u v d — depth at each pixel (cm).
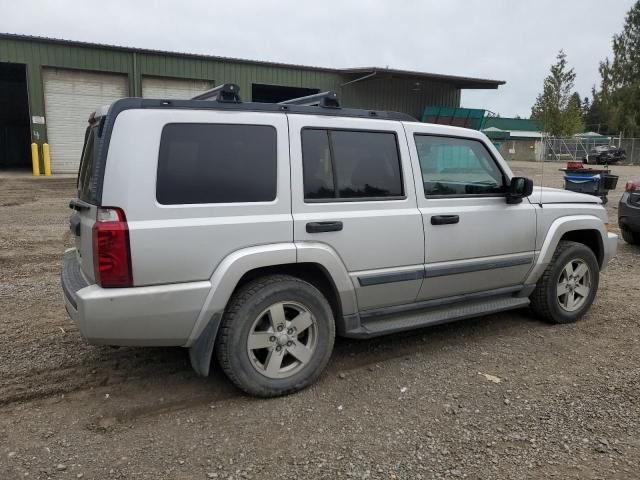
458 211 437
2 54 2184
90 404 356
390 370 412
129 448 306
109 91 2392
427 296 436
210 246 335
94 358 425
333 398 367
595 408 354
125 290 316
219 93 355
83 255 356
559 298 518
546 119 3616
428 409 353
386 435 322
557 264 503
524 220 479
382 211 400
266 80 2688
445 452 304
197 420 337
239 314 348
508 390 380
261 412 348
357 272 391
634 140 4125
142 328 323
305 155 374
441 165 441
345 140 393
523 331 501
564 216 513
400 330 415
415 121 434
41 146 2316
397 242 405
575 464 294
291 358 378
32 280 659
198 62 2516
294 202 365
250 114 357
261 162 356
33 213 1236
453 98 3338
